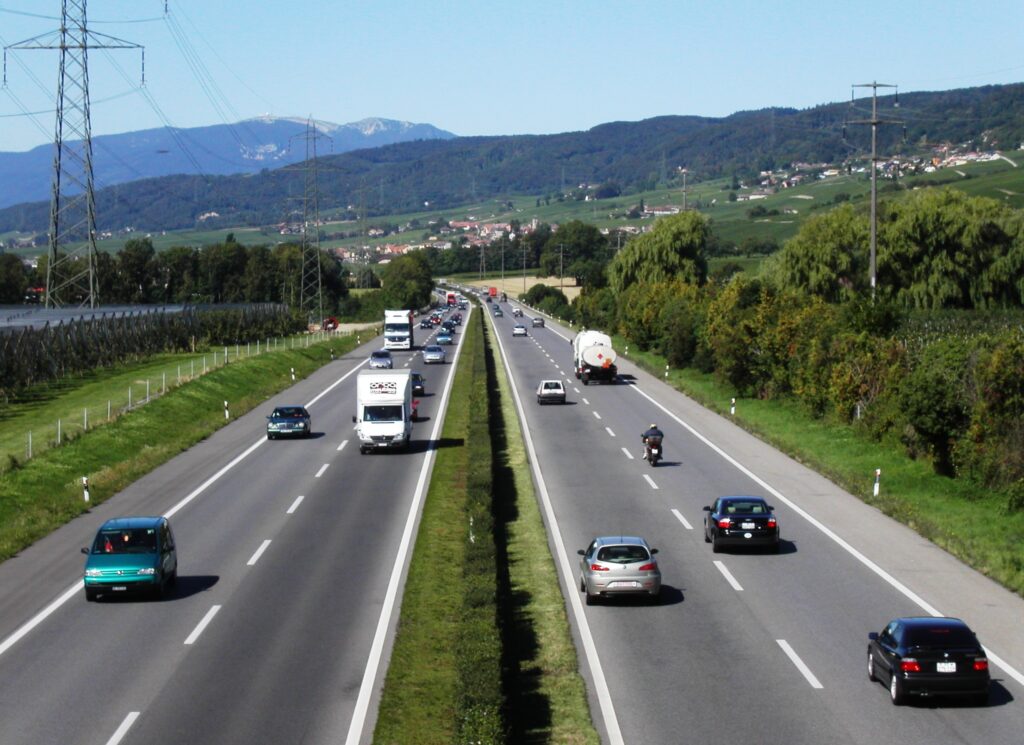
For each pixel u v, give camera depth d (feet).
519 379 307.78
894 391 180.24
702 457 175.94
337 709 68.49
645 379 303.07
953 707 69.36
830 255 326.24
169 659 79.46
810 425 200.85
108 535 98.68
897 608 92.68
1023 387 143.95
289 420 202.28
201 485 156.66
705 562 109.70
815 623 88.38
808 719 67.31
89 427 199.41
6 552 116.37
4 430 202.59
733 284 294.87
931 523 123.85
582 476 159.02
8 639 86.02
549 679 75.41
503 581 101.40
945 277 321.32
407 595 95.30
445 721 66.03
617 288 471.21
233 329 415.64
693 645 82.84
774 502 140.26
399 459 176.14
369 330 529.45
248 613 91.50
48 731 65.31
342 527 126.00
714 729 65.87
